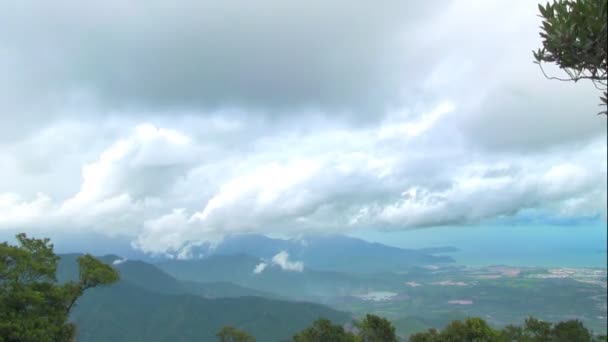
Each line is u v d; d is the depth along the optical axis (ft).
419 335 112.98
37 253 84.48
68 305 87.25
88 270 86.99
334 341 119.14
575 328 114.73
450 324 110.22
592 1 18.11
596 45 18.26
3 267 75.46
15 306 75.61
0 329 68.23
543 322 120.16
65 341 81.56
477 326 104.83
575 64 19.49
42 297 76.89
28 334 69.51
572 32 18.43
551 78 20.18
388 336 115.24
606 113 19.36
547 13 20.08
